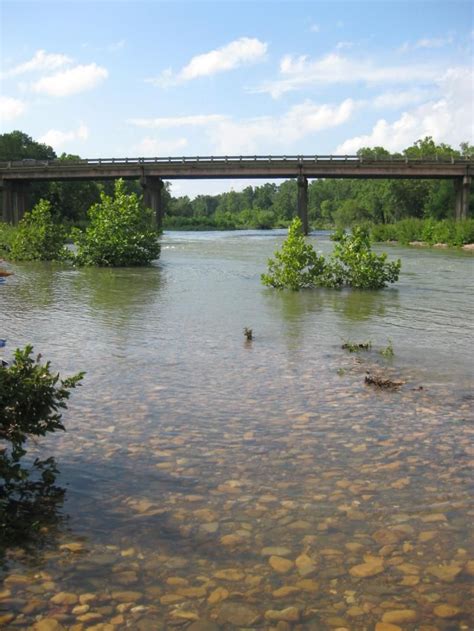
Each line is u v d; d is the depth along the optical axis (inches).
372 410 258.4
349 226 4229.8
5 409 186.4
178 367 330.6
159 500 176.1
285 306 579.5
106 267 1051.3
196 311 540.7
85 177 2763.3
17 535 156.6
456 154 4136.3
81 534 157.2
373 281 742.5
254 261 1205.1
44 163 2824.8
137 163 2684.5
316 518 165.6
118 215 1099.9
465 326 471.5
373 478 190.7
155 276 888.9
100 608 128.4
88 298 624.7
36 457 207.0
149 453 210.1
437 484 186.7
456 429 235.8
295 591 134.3
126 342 396.8
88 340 401.1
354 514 167.9
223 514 167.8
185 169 2667.3
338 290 726.5
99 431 230.8
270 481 188.4
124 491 181.8
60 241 1210.0
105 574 140.0
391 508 171.3
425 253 1544.0
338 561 145.5
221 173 2652.6
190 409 257.8
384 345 395.5
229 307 568.4
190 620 125.0
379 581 137.7
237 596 132.6
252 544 152.8
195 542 153.6
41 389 191.8
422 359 355.6
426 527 161.0
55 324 461.7
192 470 196.4
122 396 275.4
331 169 2603.3
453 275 939.3
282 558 146.6
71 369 323.0
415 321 494.9
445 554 148.3
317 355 363.9
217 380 304.7
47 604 129.4
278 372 322.0
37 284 764.6
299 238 749.9
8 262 1137.4
